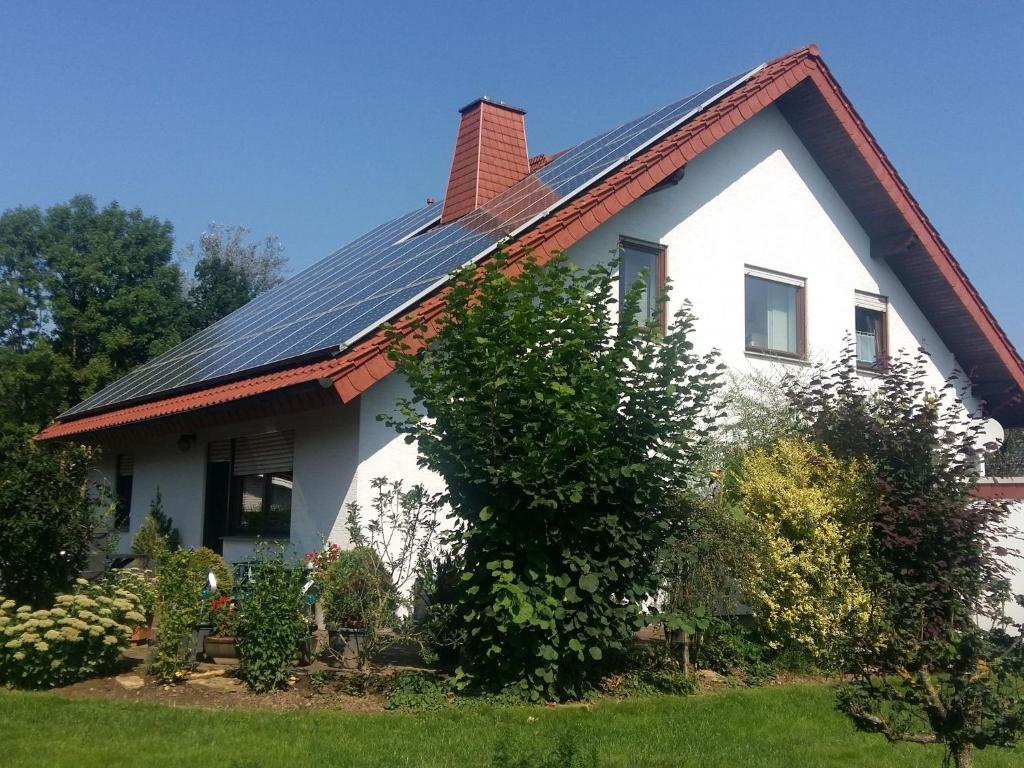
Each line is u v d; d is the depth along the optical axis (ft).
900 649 17.34
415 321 29.07
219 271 112.27
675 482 29.60
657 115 53.93
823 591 33.60
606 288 29.99
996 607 34.96
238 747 22.08
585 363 27.76
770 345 50.70
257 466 43.88
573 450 26.96
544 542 27.07
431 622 27.84
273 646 27.40
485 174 56.65
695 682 30.04
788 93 50.88
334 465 37.19
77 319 93.66
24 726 23.56
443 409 26.94
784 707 27.68
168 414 43.80
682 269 46.65
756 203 50.47
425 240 52.01
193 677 29.19
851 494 35.24
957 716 16.31
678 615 29.25
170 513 50.83
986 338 57.52
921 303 58.18
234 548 43.96
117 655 29.81
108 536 44.14
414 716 24.94
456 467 27.25
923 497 35.24
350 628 29.22
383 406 36.40
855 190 53.98
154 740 22.52
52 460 34.04
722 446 38.99
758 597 33.22
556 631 26.96
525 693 26.94
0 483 32.58
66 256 94.94
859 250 55.36
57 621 28.32
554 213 40.60
